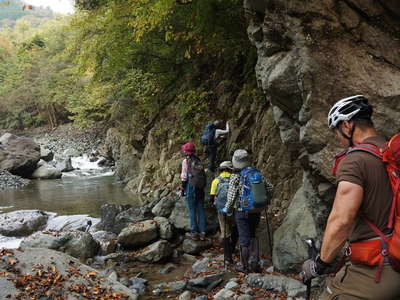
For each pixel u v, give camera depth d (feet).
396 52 12.21
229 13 27.58
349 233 6.23
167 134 41.24
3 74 165.17
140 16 27.04
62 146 101.14
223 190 17.46
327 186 12.60
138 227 22.65
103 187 47.32
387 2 12.04
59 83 117.08
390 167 5.87
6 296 12.02
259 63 14.64
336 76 12.18
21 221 28.07
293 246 16.25
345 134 6.60
